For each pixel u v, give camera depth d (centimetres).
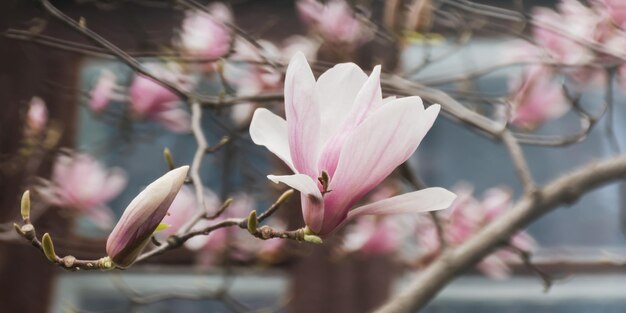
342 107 90
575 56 148
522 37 136
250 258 181
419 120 87
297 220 194
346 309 208
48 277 212
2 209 198
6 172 180
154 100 155
